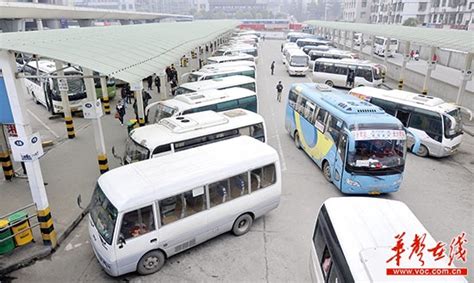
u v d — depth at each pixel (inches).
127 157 423.2
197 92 588.1
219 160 340.8
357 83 1059.9
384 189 423.2
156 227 295.6
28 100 907.4
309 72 1402.6
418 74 1082.1
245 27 3705.7
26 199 422.9
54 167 509.7
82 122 725.9
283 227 380.5
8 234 320.2
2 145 450.9
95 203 305.7
